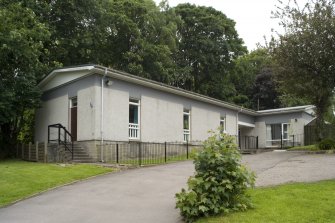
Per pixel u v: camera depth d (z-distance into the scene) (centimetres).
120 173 1525
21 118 2588
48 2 2847
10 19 2106
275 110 3522
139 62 3469
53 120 2412
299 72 2217
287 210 813
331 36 2117
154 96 2414
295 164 1534
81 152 2048
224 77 4775
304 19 2234
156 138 2395
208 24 4522
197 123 2817
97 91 2058
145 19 3584
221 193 827
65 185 1302
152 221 861
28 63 2264
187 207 817
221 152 866
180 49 4516
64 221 889
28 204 1056
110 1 3400
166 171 1544
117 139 2125
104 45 3444
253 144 3609
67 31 2975
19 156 2419
